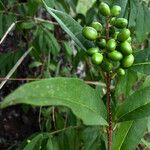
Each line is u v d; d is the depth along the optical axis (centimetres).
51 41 42
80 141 34
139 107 24
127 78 30
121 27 24
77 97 21
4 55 41
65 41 47
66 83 20
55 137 33
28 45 42
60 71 46
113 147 26
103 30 24
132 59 23
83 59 42
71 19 25
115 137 26
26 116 46
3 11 39
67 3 43
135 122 26
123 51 23
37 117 46
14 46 43
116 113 24
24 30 42
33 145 31
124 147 26
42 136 32
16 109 46
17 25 40
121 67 23
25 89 18
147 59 24
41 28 41
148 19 35
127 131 26
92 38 23
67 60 47
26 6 40
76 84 21
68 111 40
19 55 42
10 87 45
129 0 34
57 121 40
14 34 43
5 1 40
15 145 46
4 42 43
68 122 40
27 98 18
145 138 44
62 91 20
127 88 31
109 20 24
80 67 48
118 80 31
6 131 45
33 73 45
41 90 19
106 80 24
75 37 24
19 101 17
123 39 23
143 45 43
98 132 32
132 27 35
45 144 32
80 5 54
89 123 21
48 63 42
